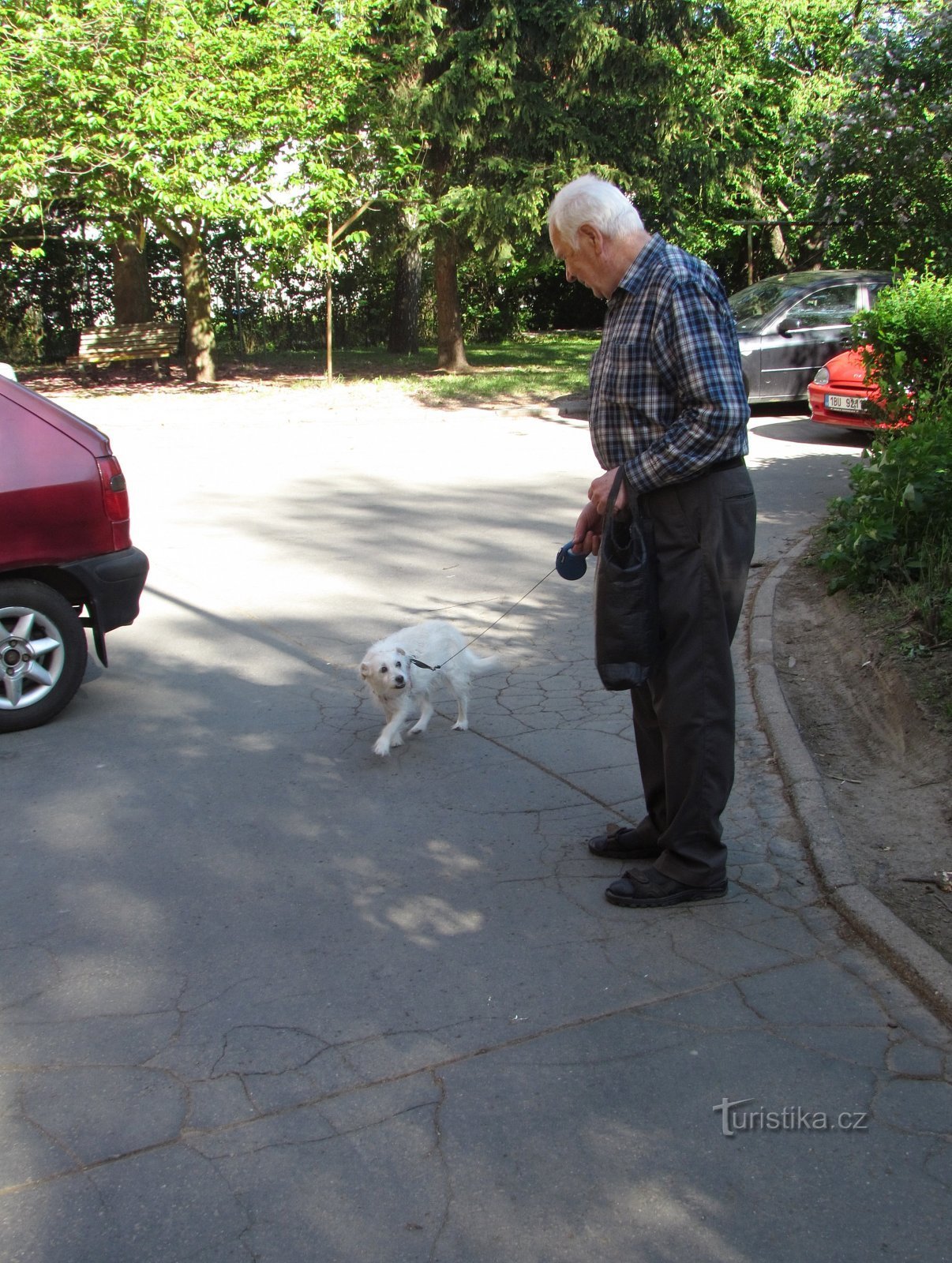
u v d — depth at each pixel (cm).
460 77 1789
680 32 1964
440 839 415
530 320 3462
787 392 1575
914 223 2158
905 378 870
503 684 588
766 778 465
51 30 1485
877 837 407
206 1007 311
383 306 2911
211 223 2022
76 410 1636
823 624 643
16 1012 308
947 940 339
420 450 1348
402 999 314
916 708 484
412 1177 247
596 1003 312
